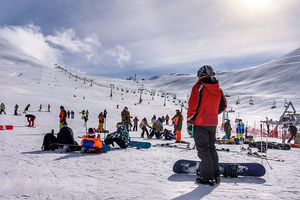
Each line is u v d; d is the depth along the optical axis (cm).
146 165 499
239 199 260
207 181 332
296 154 782
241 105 12450
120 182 343
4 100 4350
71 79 11781
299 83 17738
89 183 332
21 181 330
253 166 390
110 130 2022
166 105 6988
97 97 6912
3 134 1265
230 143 1255
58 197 263
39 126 2036
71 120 2925
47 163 489
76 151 716
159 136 1493
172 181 355
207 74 355
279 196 272
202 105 343
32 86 7775
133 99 7512
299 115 2180
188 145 920
